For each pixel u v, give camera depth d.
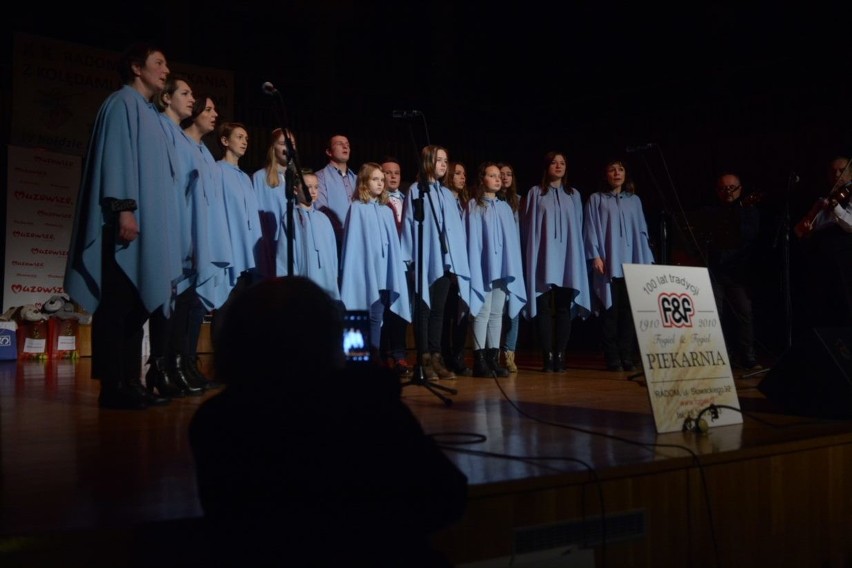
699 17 8.54
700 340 3.17
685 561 2.47
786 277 5.03
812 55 7.43
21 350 7.29
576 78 9.73
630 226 6.02
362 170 5.33
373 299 5.18
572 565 2.17
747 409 3.58
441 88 10.20
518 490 2.15
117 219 3.53
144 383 5.14
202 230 4.20
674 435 2.91
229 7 9.59
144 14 9.21
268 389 1.47
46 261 7.77
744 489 2.64
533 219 5.90
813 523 2.82
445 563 1.55
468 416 3.47
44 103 7.75
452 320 5.79
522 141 9.84
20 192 7.64
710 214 5.71
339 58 10.31
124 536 1.79
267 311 1.46
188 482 2.21
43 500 2.01
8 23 8.42
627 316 5.93
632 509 2.37
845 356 3.35
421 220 4.37
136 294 3.65
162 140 3.71
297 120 9.02
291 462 1.43
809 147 7.13
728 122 7.85
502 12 10.12
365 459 1.45
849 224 5.48
